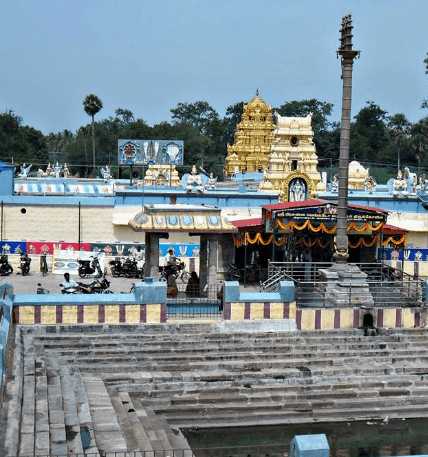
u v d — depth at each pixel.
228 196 41.72
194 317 23.45
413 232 44.00
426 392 20.31
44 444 13.43
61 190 52.50
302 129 42.53
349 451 17.58
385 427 18.89
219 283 27.48
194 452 17.11
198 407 18.81
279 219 27.45
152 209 25.77
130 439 15.73
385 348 22.56
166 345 21.58
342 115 25.19
